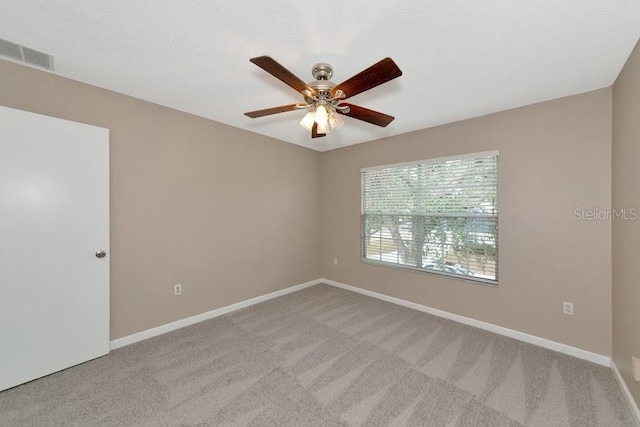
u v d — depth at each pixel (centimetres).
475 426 150
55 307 194
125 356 218
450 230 297
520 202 247
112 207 228
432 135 306
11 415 156
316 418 155
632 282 163
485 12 132
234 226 320
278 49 165
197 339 248
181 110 269
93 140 210
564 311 226
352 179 393
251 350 228
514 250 251
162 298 260
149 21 142
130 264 239
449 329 269
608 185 206
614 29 144
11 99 183
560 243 228
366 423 152
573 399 169
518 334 248
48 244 190
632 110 162
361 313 309
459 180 288
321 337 252
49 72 196
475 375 195
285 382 187
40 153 186
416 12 132
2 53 173
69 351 200
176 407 163
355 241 389
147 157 248
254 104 253
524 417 156
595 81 199
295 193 395
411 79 199
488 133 265
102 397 171
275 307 329
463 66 182
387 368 203
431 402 168
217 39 157
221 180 306
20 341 180
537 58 172
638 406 152
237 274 323
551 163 231
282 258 378
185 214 276
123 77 203
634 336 159
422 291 317
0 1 127
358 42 157
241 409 162
